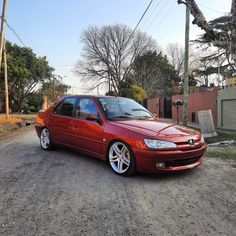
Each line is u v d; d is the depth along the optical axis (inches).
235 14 352.8
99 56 2289.6
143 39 2273.6
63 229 130.7
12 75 1723.7
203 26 362.0
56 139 287.3
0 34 689.0
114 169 216.4
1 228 131.0
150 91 2068.2
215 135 561.3
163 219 141.8
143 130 206.2
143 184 193.2
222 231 130.7
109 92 2295.8
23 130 615.5
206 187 189.5
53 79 2278.5
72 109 269.9
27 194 172.9
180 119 970.7
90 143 240.2
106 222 137.9
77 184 191.8
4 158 270.8
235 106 666.2
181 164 205.3
